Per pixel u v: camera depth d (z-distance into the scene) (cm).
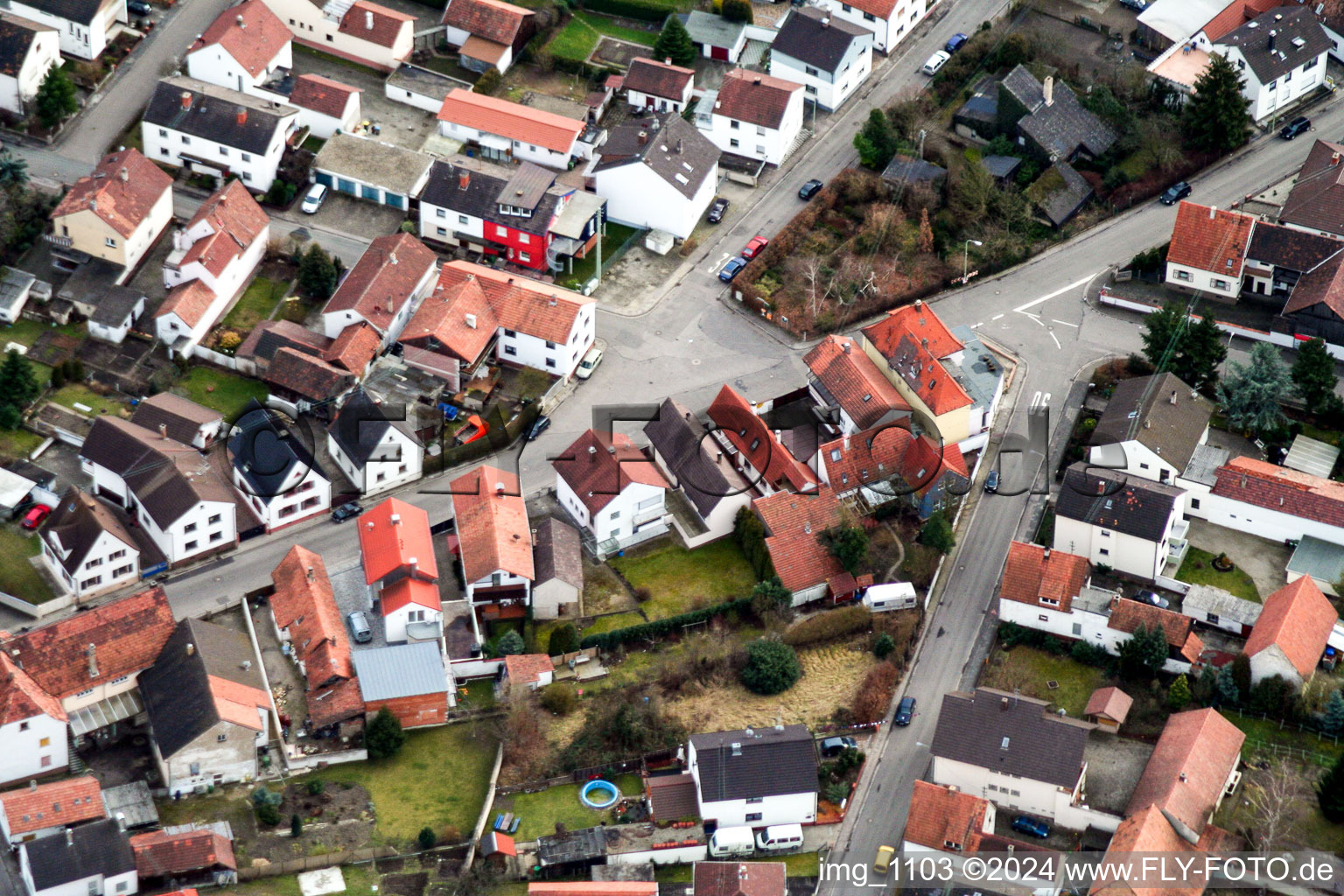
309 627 17800
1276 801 16575
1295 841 16400
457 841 16575
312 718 17275
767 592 18338
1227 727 16938
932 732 17600
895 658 18075
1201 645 17875
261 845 16400
